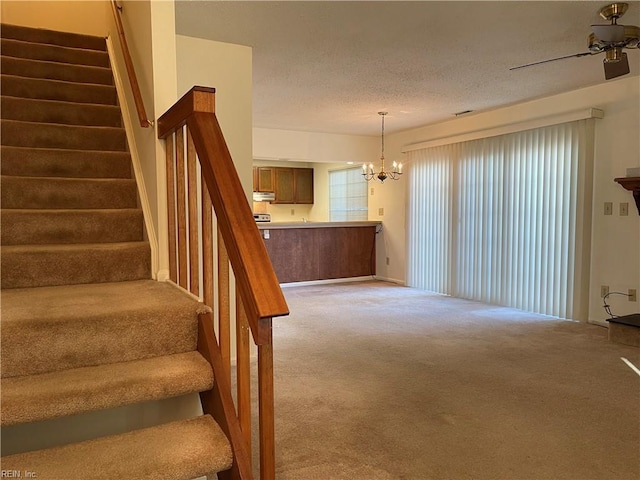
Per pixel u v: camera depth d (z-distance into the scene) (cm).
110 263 242
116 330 178
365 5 271
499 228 543
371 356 368
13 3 461
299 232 716
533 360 354
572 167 463
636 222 424
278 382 313
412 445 228
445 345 396
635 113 421
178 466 140
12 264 222
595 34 266
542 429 244
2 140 287
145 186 269
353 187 832
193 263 207
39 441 168
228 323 178
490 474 203
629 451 222
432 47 339
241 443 151
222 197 154
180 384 165
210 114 182
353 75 406
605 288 450
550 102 486
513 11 278
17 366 165
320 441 232
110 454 144
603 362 348
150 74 241
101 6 486
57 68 348
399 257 725
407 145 681
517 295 526
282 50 348
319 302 584
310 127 654
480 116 566
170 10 235
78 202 275
